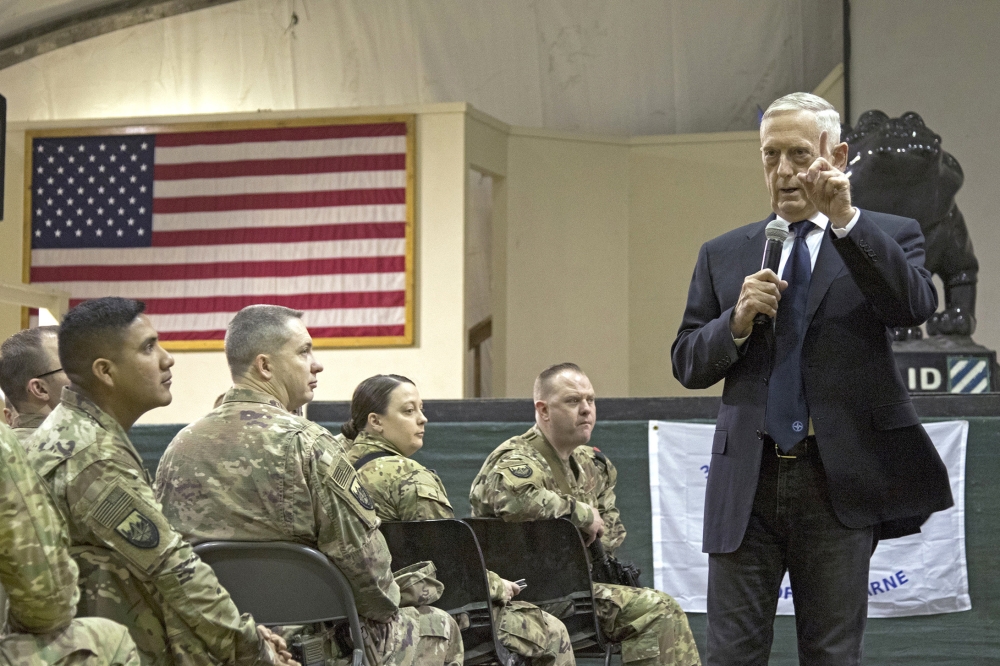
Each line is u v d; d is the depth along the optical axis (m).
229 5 11.30
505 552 3.65
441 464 4.92
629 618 3.82
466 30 11.27
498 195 10.95
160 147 10.38
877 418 2.49
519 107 11.44
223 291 10.16
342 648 2.80
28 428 3.34
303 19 11.30
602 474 4.38
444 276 10.04
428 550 3.30
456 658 3.13
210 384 10.12
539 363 10.92
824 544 2.52
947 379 5.70
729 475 2.59
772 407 2.54
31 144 10.49
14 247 10.39
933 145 5.82
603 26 11.25
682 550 4.85
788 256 2.62
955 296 6.20
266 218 10.20
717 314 2.78
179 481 2.72
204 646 2.43
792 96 2.61
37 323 10.20
